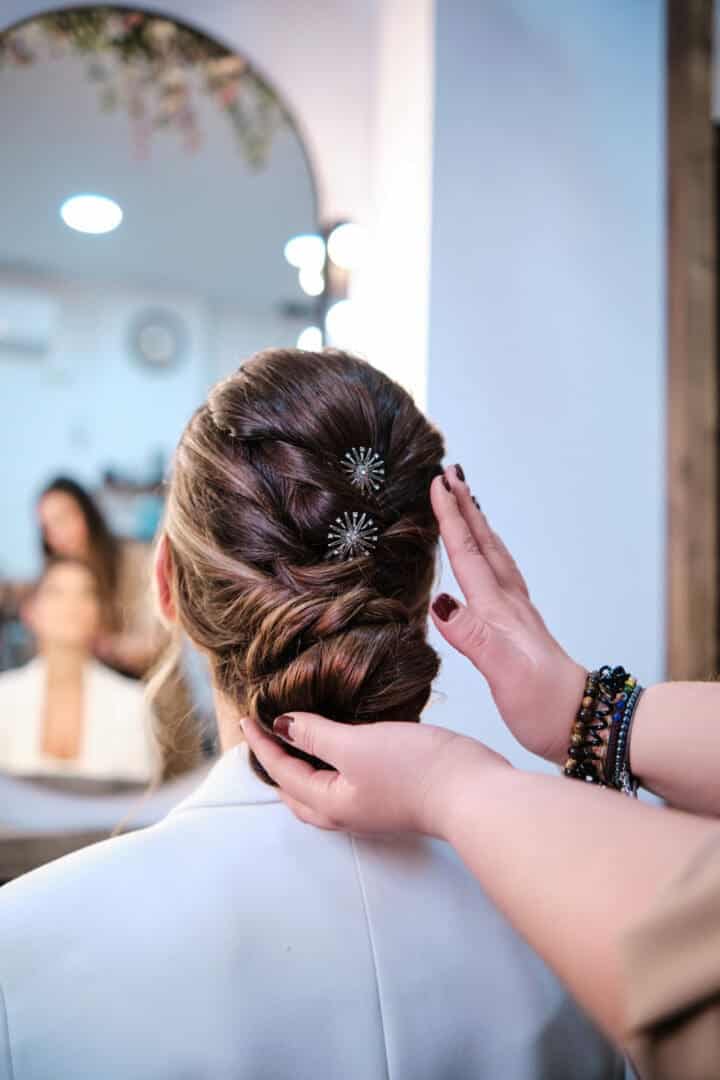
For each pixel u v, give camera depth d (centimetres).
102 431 152
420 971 54
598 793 36
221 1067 48
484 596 60
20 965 47
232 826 55
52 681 145
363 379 63
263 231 157
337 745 46
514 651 58
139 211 153
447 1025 54
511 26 145
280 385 61
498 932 57
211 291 157
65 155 149
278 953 51
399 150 150
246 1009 49
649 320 155
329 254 157
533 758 131
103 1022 47
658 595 154
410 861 57
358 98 159
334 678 53
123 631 149
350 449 60
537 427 145
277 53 154
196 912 50
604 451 150
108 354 153
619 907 30
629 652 151
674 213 154
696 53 154
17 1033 46
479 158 141
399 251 149
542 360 146
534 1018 57
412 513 63
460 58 140
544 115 147
